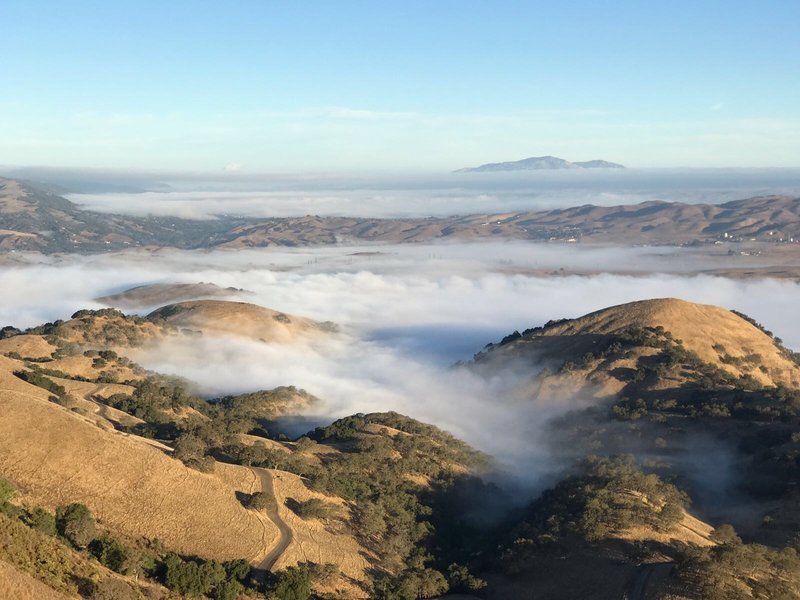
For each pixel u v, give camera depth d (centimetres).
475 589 8681
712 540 9412
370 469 11881
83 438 8781
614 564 8500
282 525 8806
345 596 7856
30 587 5372
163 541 7731
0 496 6975
